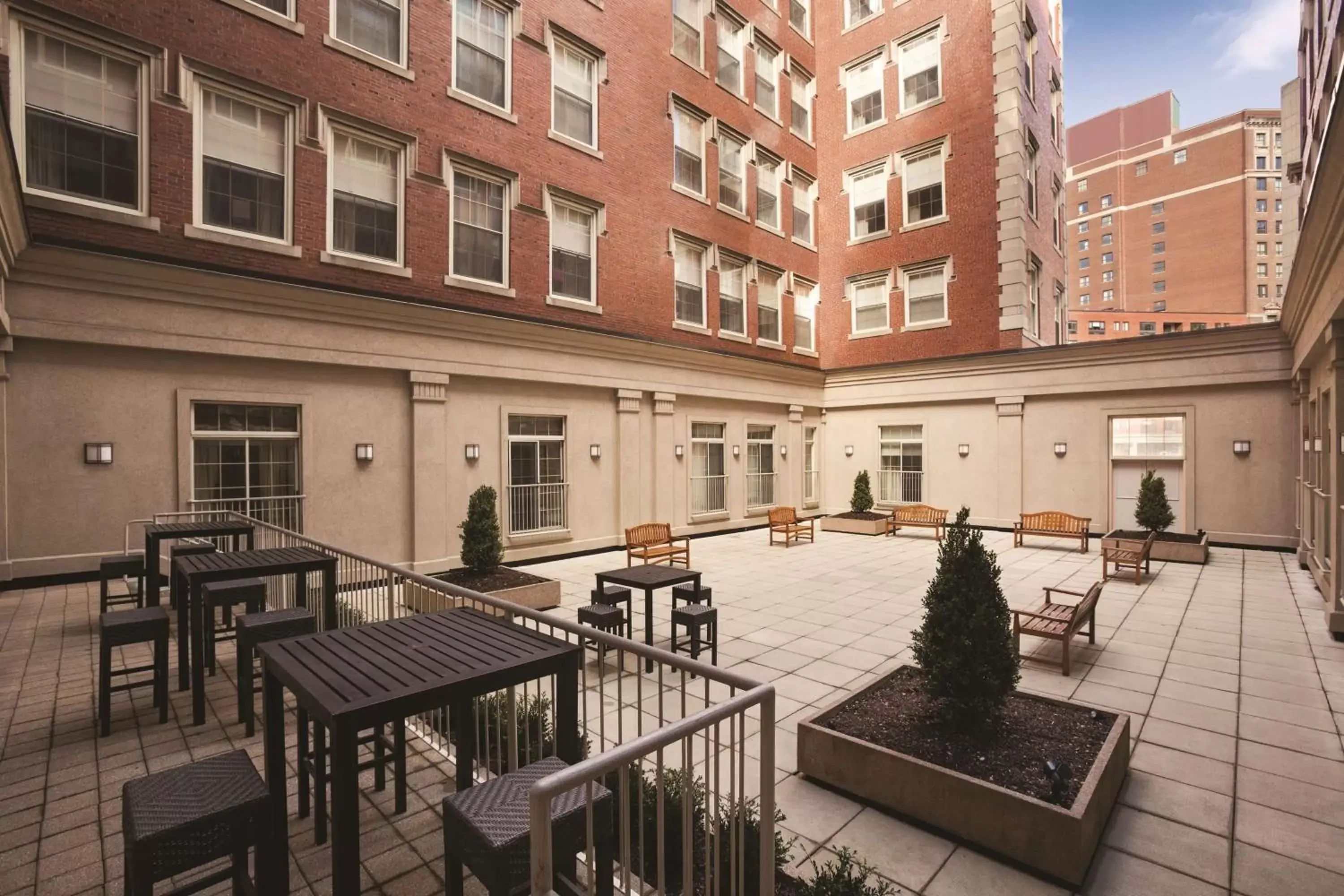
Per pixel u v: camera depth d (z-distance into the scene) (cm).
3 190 699
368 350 1193
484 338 1355
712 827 374
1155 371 1655
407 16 1279
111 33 959
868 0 2289
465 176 1377
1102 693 667
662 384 1756
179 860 256
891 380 2186
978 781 406
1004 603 489
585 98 1622
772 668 734
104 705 500
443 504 1292
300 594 676
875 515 2064
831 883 339
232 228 1077
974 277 2019
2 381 888
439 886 337
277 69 1114
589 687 689
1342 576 862
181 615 612
